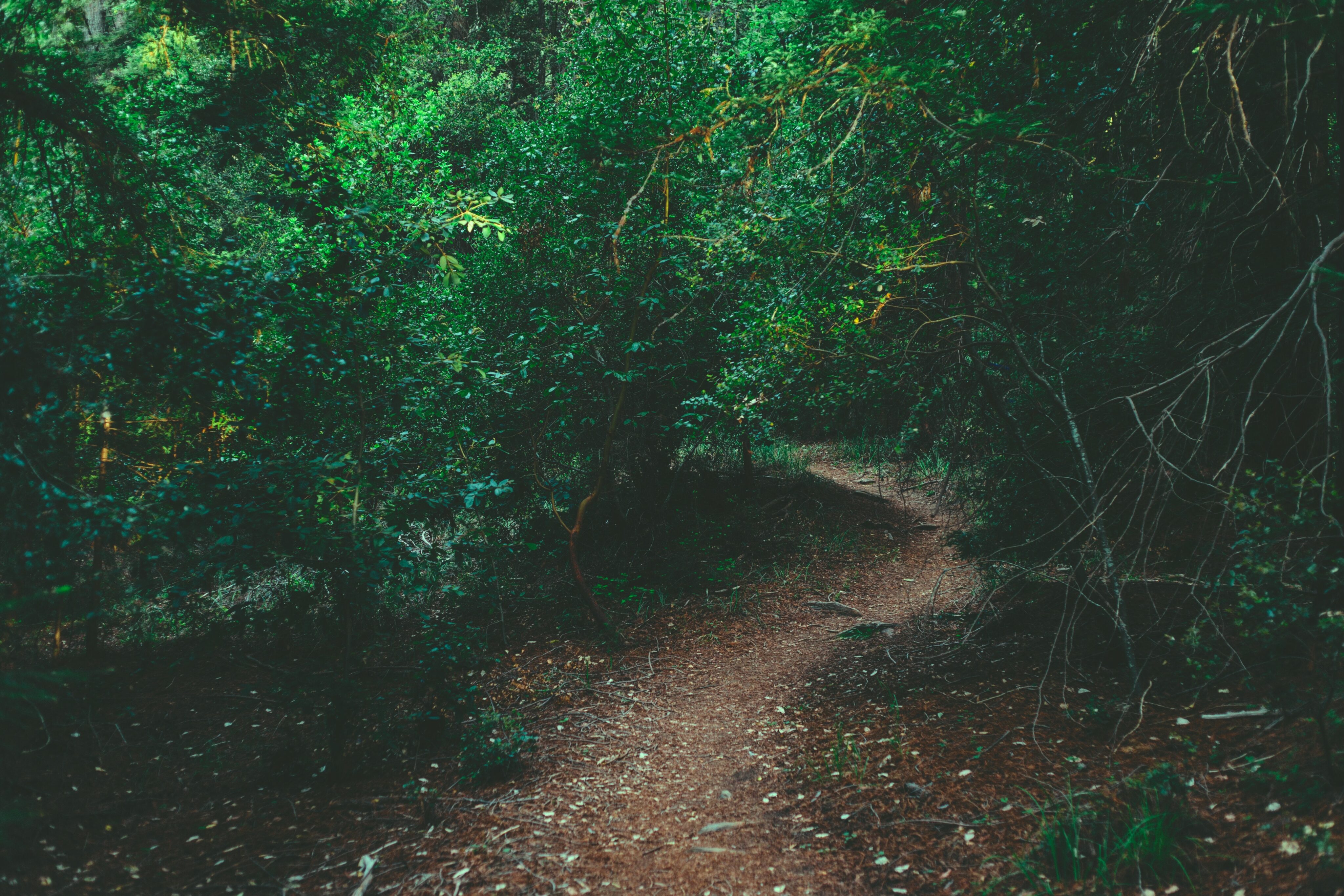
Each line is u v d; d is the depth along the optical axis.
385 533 5.02
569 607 8.27
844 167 5.15
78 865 3.79
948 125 4.29
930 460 7.33
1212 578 4.77
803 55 4.64
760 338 5.71
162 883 3.66
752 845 3.74
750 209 5.57
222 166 7.97
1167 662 4.53
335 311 5.22
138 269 4.17
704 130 5.07
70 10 4.51
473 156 9.62
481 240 8.48
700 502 10.80
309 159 6.43
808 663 6.57
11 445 3.66
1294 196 4.23
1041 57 5.11
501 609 7.76
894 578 8.93
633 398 8.77
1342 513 3.67
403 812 4.36
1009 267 5.40
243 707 6.16
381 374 5.73
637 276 8.09
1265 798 3.09
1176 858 2.89
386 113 7.21
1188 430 4.76
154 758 5.26
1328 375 3.22
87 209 4.82
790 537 10.04
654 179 7.19
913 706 4.96
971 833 3.44
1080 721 4.19
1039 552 5.65
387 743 5.06
